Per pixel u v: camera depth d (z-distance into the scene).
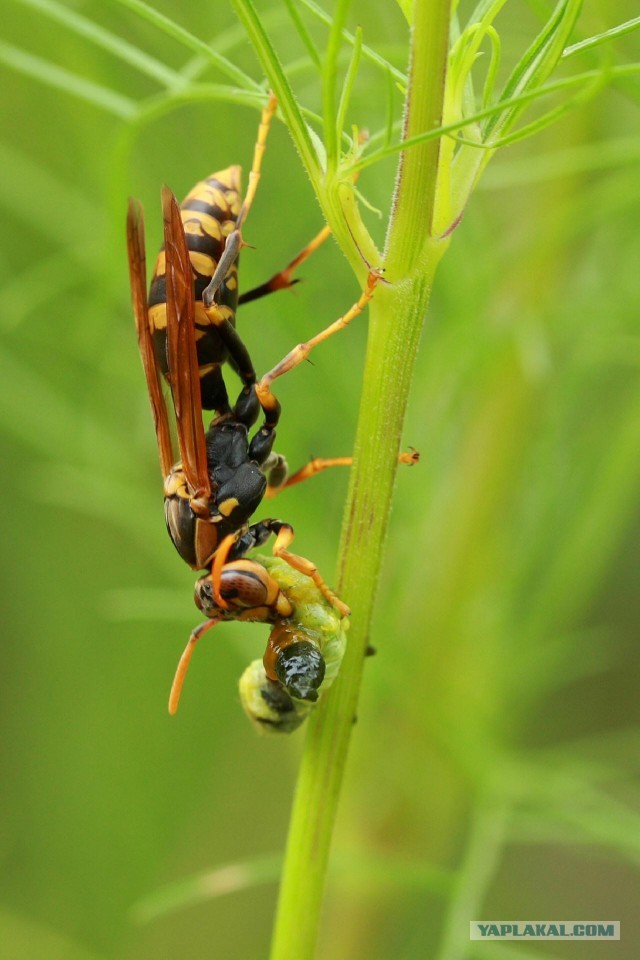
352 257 0.13
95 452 0.17
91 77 0.16
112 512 0.17
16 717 0.20
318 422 0.16
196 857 0.21
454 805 0.17
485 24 0.13
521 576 0.16
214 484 0.14
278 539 0.14
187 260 0.14
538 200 0.16
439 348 0.16
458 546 0.16
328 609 0.13
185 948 0.21
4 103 0.16
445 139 0.13
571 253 0.16
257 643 0.16
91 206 0.16
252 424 0.14
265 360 0.16
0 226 0.17
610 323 0.16
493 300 0.16
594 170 0.16
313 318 0.16
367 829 0.17
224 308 0.14
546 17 0.13
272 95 0.14
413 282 0.13
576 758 0.16
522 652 0.16
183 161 0.16
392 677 0.16
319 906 0.14
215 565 0.13
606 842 0.16
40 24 0.16
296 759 0.17
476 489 0.16
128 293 0.17
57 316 0.17
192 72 0.14
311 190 0.16
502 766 0.16
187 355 0.14
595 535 0.16
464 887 0.15
